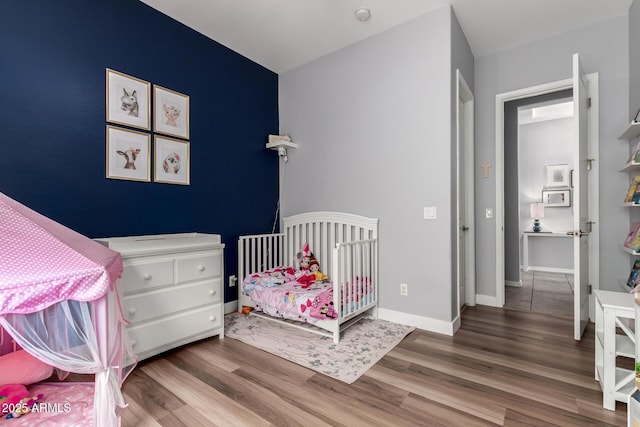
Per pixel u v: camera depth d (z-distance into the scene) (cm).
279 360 207
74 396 150
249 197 341
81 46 215
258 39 303
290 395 167
